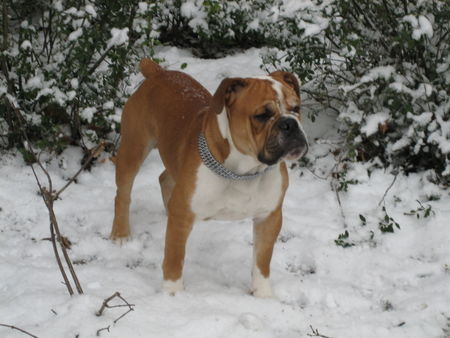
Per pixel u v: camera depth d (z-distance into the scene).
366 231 3.11
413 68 3.31
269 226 2.77
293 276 2.94
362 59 3.41
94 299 2.65
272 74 2.69
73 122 3.46
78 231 3.12
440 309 2.76
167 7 4.07
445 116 3.29
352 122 3.30
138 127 3.01
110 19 3.41
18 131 3.39
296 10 3.28
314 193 3.33
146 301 2.71
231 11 3.97
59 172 3.40
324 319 2.74
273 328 2.69
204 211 2.71
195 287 2.84
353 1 3.36
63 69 3.35
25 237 3.07
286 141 2.51
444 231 3.07
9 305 2.67
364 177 3.31
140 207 3.25
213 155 2.64
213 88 3.76
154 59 3.44
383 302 2.83
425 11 3.30
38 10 3.67
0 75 3.45
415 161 3.37
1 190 3.24
